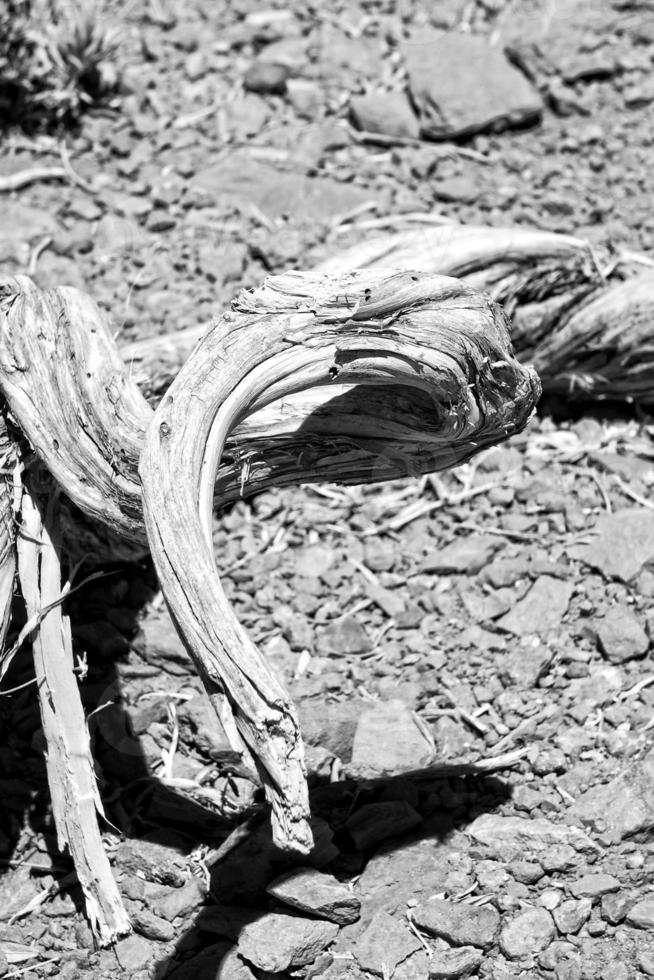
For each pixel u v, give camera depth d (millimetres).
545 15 5828
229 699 2508
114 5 5922
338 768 3254
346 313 2684
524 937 2854
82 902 3061
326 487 4070
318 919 2926
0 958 2924
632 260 4461
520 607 3625
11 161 5090
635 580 3648
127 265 4645
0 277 3184
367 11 5906
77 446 2986
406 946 2869
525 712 3381
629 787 3129
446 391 2818
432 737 3322
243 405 2689
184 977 2844
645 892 2945
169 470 2598
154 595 3688
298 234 4773
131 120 5320
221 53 5684
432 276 2730
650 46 5684
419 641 3592
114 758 3307
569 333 4113
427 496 4043
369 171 5102
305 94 5434
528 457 4125
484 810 3186
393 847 3092
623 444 4160
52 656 2980
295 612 3693
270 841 3029
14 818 3225
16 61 5273
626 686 3420
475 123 5223
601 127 5312
